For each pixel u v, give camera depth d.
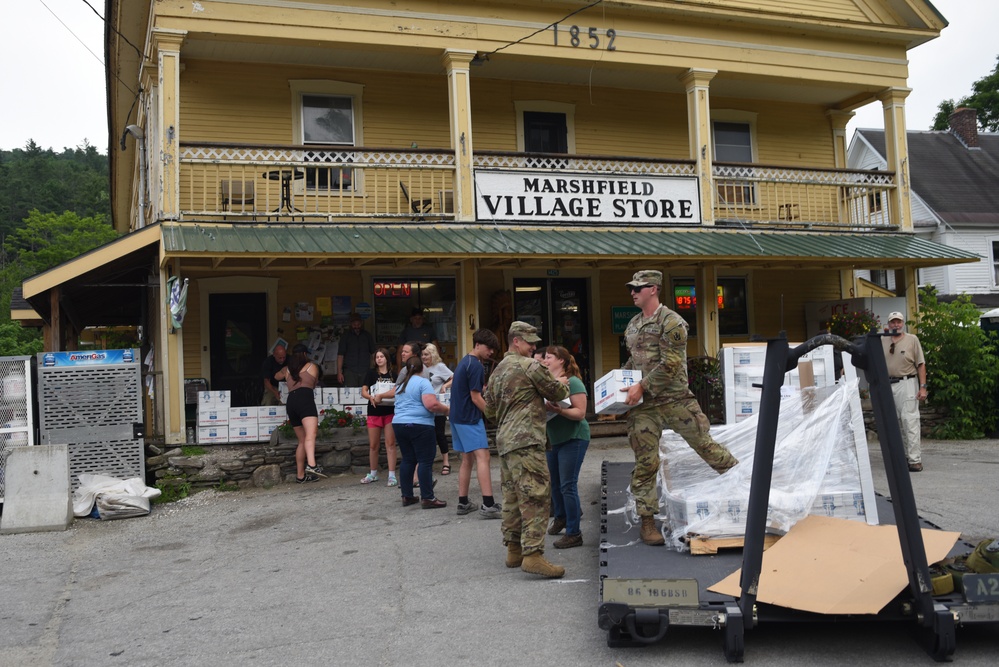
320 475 10.59
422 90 14.57
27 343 39.06
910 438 10.26
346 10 12.27
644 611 4.51
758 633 4.84
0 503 9.47
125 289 14.99
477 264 13.28
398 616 5.47
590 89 15.65
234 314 13.41
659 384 5.80
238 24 11.74
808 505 5.46
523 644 4.83
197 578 6.71
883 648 4.55
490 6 12.95
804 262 14.57
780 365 4.58
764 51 14.53
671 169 14.07
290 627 5.38
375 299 13.98
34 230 46.38
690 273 16.08
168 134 11.26
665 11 13.75
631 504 6.57
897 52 15.49
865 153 29.69
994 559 4.55
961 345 13.76
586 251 11.98
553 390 6.00
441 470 11.01
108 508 9.23
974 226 25.86
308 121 14.01
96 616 5.86
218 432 10.98
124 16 13.20
